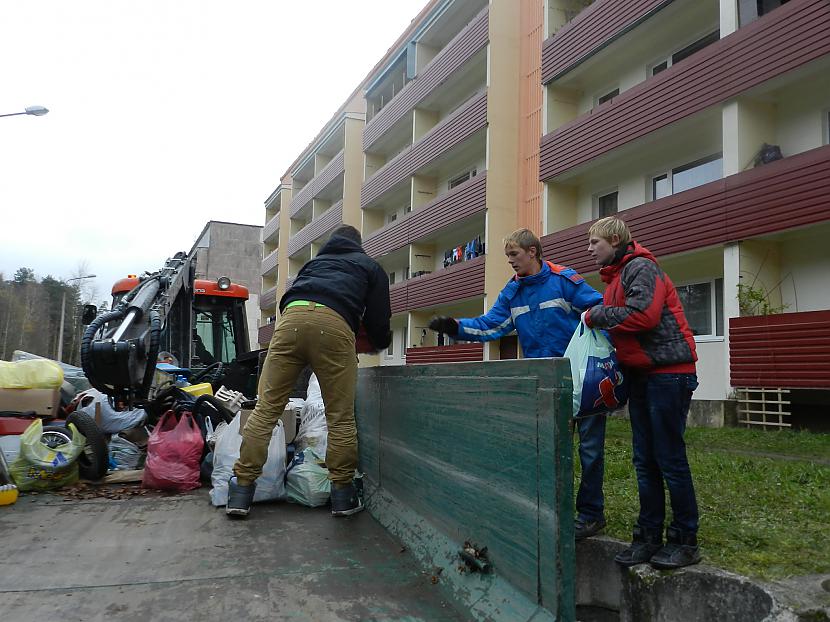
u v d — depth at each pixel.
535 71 17.52
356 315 4.12
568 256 14.16
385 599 2.69
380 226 28.08
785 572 2.46
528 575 2.33
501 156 17.75
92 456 4.95
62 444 5.01
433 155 20.67
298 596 2.69
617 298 2.84
